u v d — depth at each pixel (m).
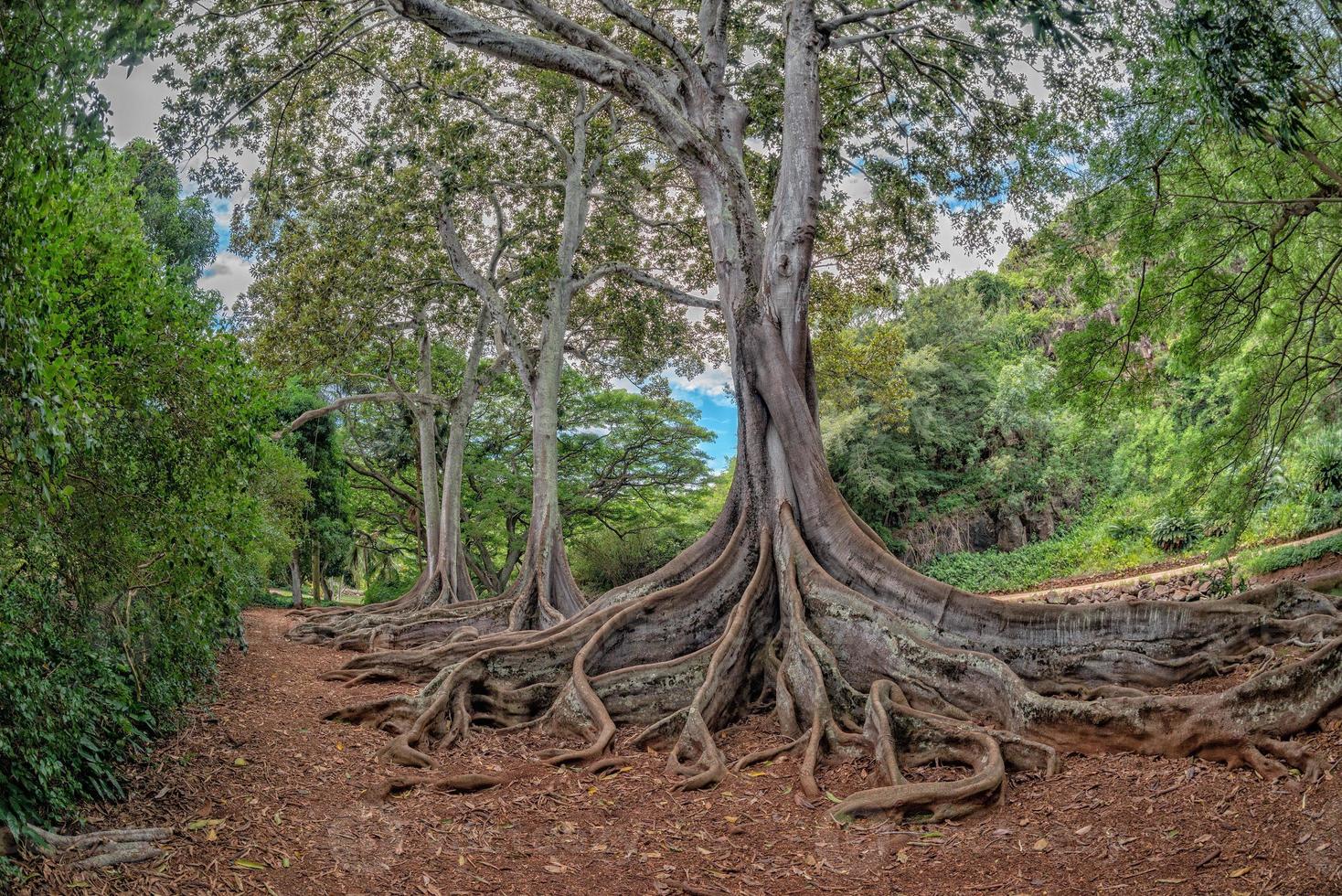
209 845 5.66
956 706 8.28
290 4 12.48
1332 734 6.04
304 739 8.64
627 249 21.48
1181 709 6.78
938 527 39.22
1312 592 9.45
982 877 5.51
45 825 5.14
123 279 6.56
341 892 5.33
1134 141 10.52
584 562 35.72
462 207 20.47
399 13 9.66
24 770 5.12
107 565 6.18
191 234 22.45
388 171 14.11
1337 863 4.68
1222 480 15.00
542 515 18.61
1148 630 8.81
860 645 9.13
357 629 18.55
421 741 8.79
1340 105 10.38
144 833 5.47
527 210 22.31
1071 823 6.04
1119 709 7.09
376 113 15.02
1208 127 10.04
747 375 11.02
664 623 10.41
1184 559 24.94
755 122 16.39
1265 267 12.80
